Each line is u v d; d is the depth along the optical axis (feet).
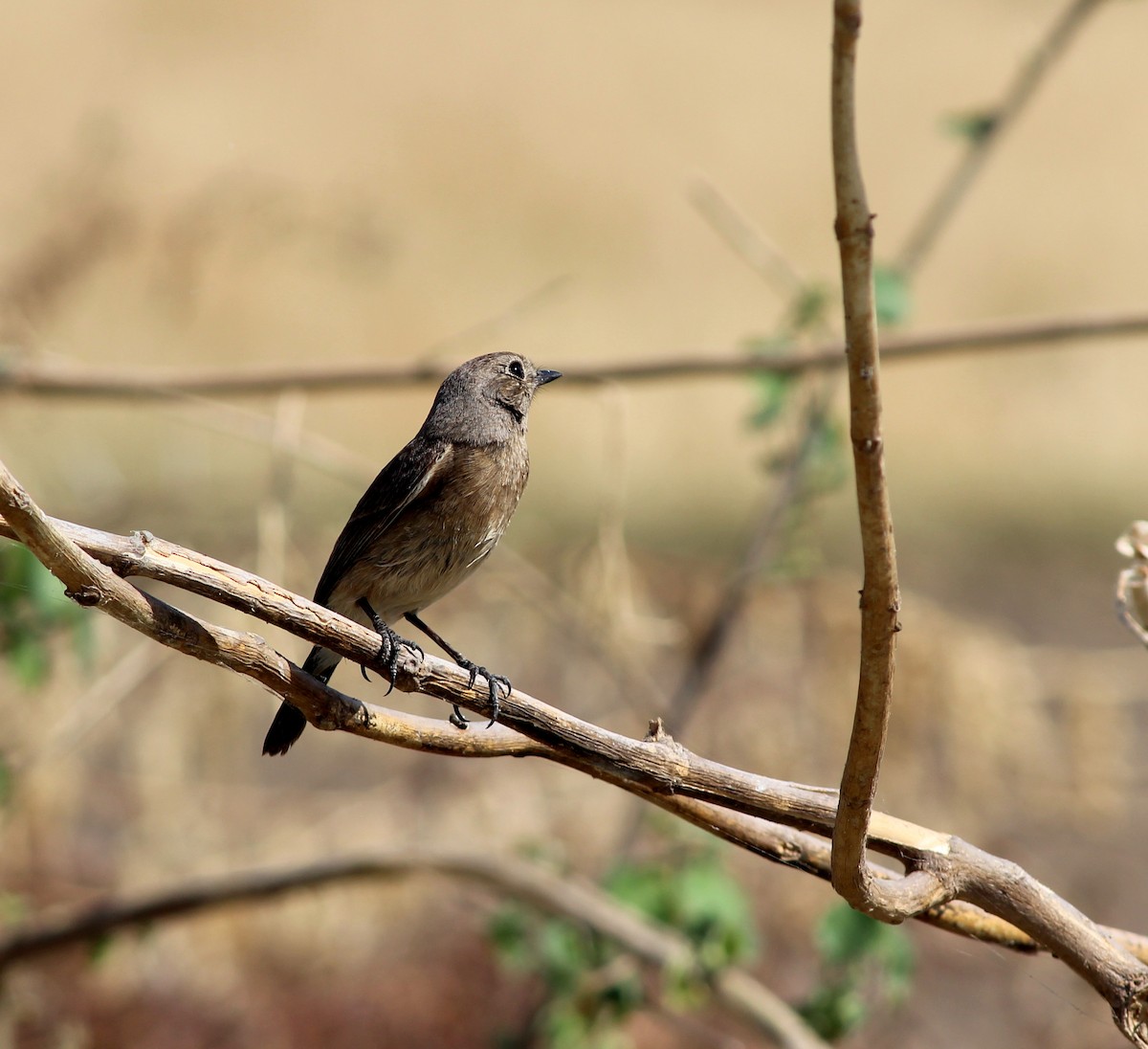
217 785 39.45
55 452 54.29
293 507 56.54
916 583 63.82
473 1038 35.47
